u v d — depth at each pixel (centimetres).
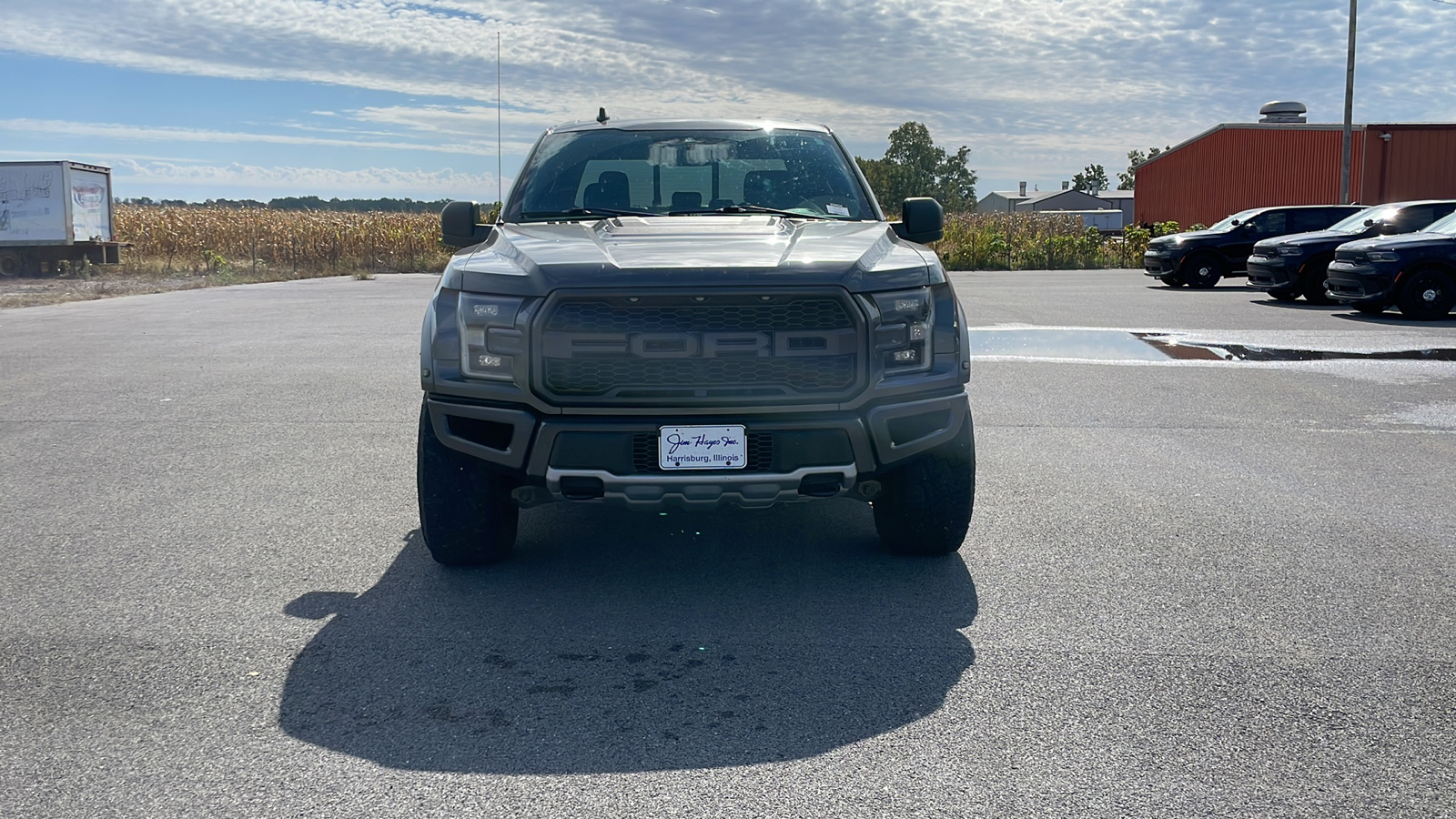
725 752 295
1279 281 1808
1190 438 721
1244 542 489
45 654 363
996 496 571
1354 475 619
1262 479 609
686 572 451
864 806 266
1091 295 2002
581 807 266
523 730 309
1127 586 431
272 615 400
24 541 496
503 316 401
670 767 287
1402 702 325
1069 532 505
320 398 871
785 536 505
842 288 394
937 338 421
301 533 506
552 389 395
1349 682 340
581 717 317
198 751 296
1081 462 648
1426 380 956
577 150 561
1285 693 331
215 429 751
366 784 278
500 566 460
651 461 395
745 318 392
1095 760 289
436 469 431
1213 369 1027
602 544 493
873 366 401
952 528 449
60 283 2392
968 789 274
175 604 412
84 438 723
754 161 554
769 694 331
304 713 320
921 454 438
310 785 277
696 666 353
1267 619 394
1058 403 846
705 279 388
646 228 461
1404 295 1496
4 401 859
